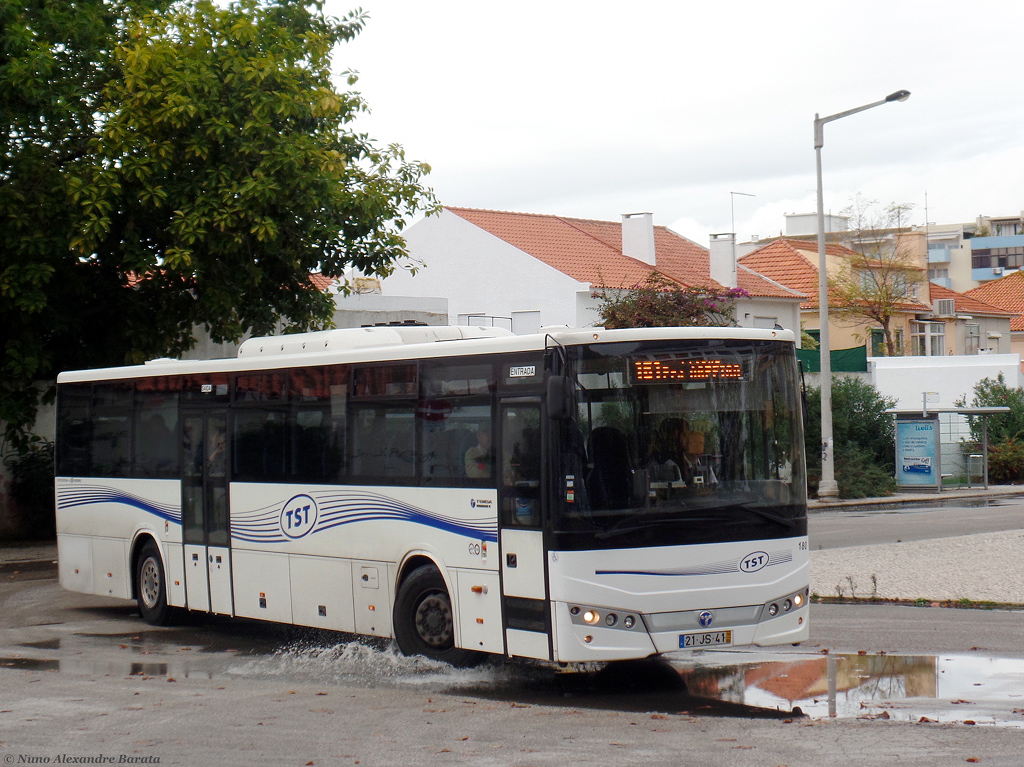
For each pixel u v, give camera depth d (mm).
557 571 9562
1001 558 18484
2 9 22031
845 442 37125
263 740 8359
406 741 8266
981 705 9133
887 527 25797
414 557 11352
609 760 7590
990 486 40812
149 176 21750
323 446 12328
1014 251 116688
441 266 46906
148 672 11422
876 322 58219
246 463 13367
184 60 21438
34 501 25609
